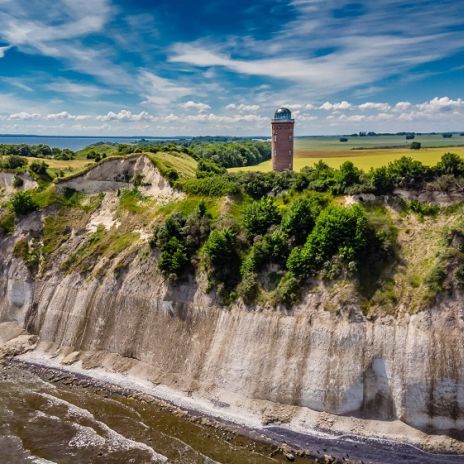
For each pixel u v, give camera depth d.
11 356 61.91
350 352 46.06
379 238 51.22
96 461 40.62
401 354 44.28
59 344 63.53
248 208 61.47
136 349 58.12
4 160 94.81
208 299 55.94
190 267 59.44
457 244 47.09
